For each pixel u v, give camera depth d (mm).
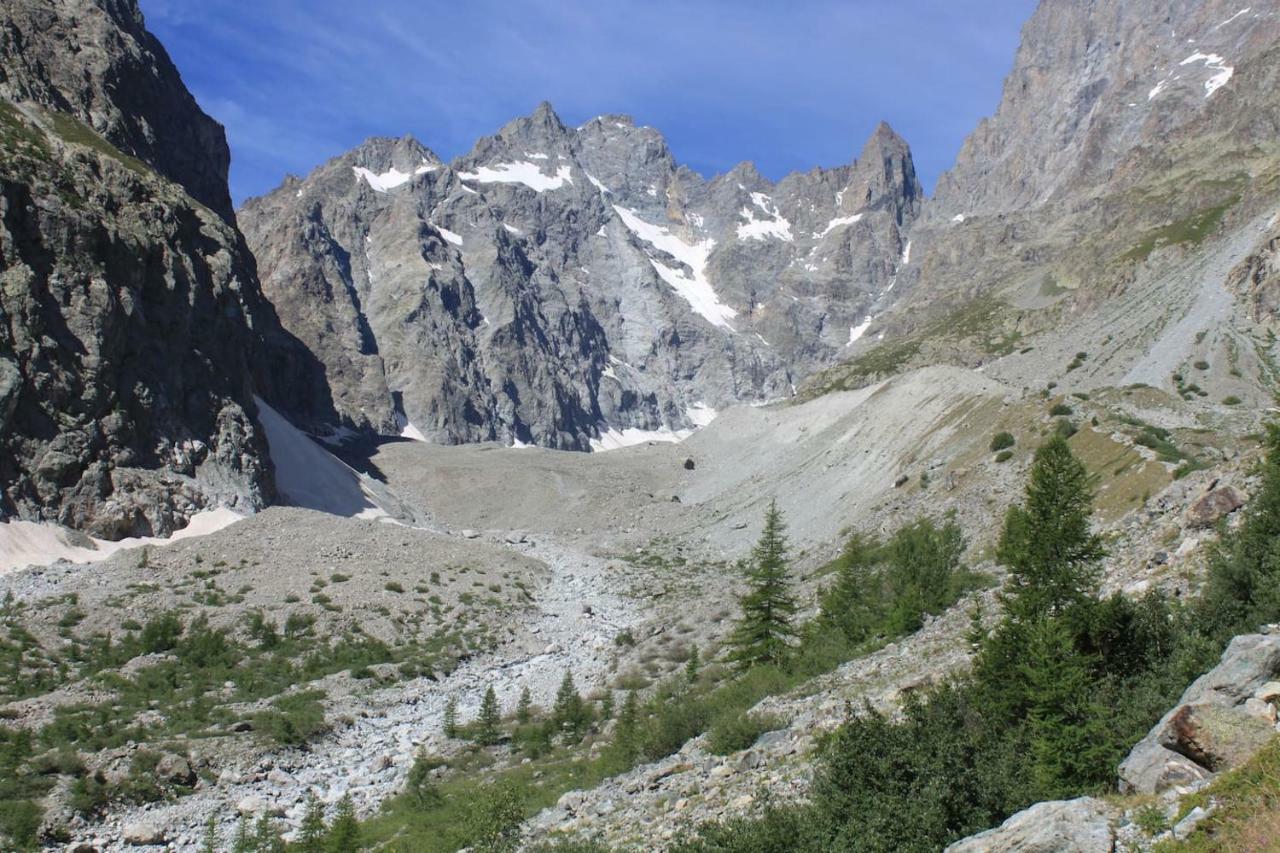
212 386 163125
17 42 190375
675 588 123688
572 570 140750
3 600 93438
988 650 27734
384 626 97875
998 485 89375
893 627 50344
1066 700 24156
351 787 57094
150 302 155250
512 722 68625
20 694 69750
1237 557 29062
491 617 106062
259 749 61969
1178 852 16219
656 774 35781
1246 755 17766
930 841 22094
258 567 111938
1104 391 115812
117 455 136250
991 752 23859
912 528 85438
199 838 49031
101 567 108312
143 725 64812
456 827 39750
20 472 123625
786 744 33188
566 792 41312
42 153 150750
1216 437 71062
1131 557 41375
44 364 130250
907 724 25328
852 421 172500
